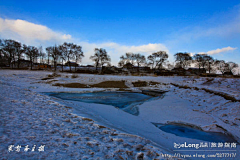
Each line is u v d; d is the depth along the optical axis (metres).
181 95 15.37
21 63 70.50
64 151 3.61
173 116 8.53
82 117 7.02
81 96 14.55
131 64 68.44
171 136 5.88
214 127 6.85
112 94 16.34
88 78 26.17
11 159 2.93
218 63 57.72
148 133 6.08
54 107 8.38
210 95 12.83
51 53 60.44
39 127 4.95
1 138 3.72
